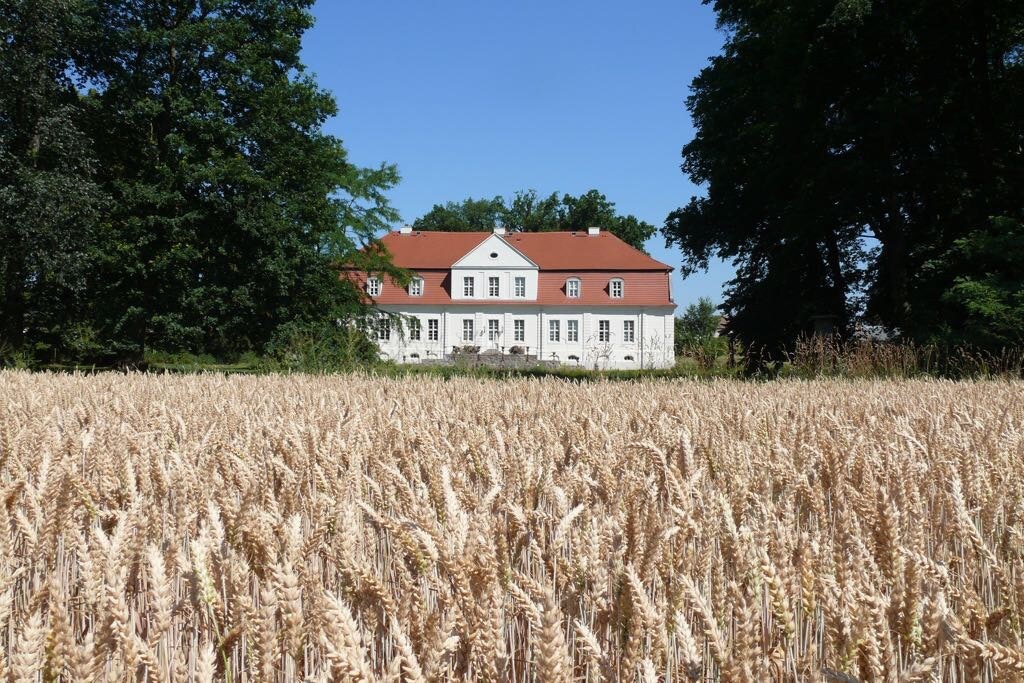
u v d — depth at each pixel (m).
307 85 31.58
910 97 25.58
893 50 26.83
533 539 2.76
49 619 1.95
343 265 36.78
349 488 3.11
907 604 2.10
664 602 2.22
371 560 2.85
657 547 2.36
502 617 2.02
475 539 1.98
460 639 1.97
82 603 2.42
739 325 34.50
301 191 31.36
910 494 3.34
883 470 3.84
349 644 1.64
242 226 28.09
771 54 30.00
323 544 2.65
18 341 27.89
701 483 3.53
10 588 2.32
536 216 92.25
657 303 58.81
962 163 26.22
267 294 29.17
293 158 30.61
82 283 25.97
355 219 37.06
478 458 4.05
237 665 2.19
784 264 32.78
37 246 25.22
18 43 26.45
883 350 17.98
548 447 4.43
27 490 2.74
